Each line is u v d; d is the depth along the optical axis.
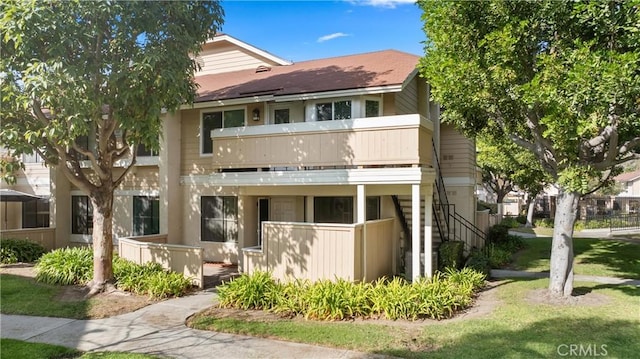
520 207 37.47
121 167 15.42
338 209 13.02
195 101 13.52
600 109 6.43
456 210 15.15
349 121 10.36
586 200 34.41
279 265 10.03
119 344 6.57
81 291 9.80
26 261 13.61
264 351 6.14
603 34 7.17
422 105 14.45
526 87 7.01
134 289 9.59
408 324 7.18
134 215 15.40
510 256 14.54
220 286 9.55
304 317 7.71
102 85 9.09
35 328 7.41
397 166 10.48
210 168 14.23
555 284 8.42
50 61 7.71
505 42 7.19
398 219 12.66
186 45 9.29
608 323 6.71
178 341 6.63
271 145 11.36
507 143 10.93
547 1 7.05
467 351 5.83
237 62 17.91
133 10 8.41
